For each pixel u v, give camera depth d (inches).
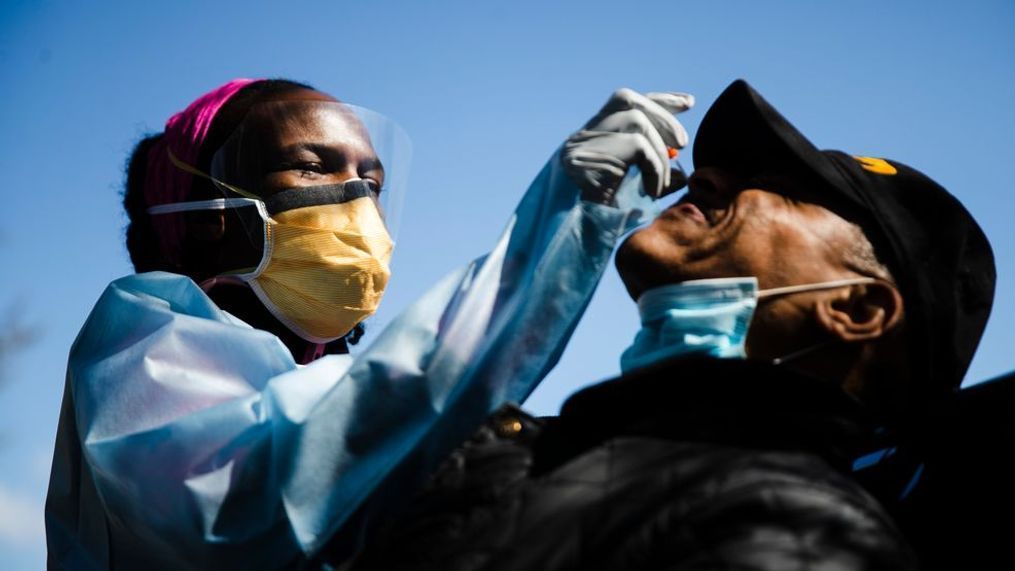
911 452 102.5
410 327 108.5
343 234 142.1
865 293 101.3
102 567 119.3
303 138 144.5
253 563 109.0
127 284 129.0
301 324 143.9
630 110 110.2
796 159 103.7
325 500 104.7
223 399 115.4
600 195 107.3
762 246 101.7
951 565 97.3
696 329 99.7
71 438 125.7
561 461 88.9
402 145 150.9
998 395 102.0
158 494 110.0
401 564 85.5
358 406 106.0
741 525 76.9
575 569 79.7
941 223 104.4
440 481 90.3
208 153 144.4
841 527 76.4
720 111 108.5
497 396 106.0
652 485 82.0
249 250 142.4
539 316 106.0
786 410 88.4
